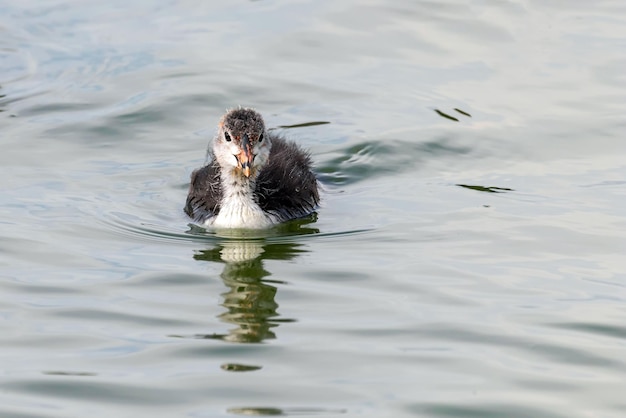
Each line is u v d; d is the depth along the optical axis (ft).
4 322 41.24
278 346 39.14
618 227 50.85
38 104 66.13
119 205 55.21
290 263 47.88
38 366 37.63
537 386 36.17
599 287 44.24
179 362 37.96
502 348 38.93
